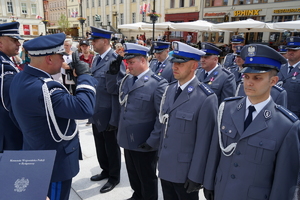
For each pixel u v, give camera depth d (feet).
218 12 73.41
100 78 10.09
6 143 7.68
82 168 11.77
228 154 5.44
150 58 21.03
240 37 17.49
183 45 6.45
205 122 6.19
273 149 4.83
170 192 7.28
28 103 5.46
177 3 84.53
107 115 9.77
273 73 5.06
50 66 5.79
